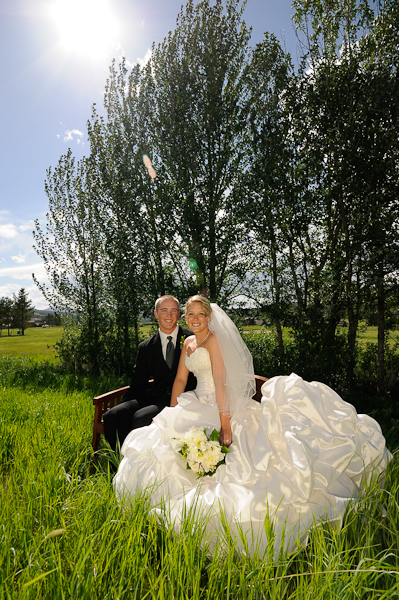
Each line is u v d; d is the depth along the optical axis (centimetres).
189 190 729
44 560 177
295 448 239
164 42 770
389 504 225
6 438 380
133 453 278
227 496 229
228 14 739
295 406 276
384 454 277
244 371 300
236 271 755
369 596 163
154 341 383
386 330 735
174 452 269
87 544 192
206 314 315
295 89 685
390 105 641
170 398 371
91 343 973
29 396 624
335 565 171
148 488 249
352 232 642
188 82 747
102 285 988
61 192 998
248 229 728
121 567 175
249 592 168
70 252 1010
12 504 241
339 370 685
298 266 719
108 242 924
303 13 662
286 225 666
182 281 784
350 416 275
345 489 247
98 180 960
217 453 245
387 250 582
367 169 641
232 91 743
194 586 164
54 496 243
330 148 660
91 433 404
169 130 747
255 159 726
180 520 213
